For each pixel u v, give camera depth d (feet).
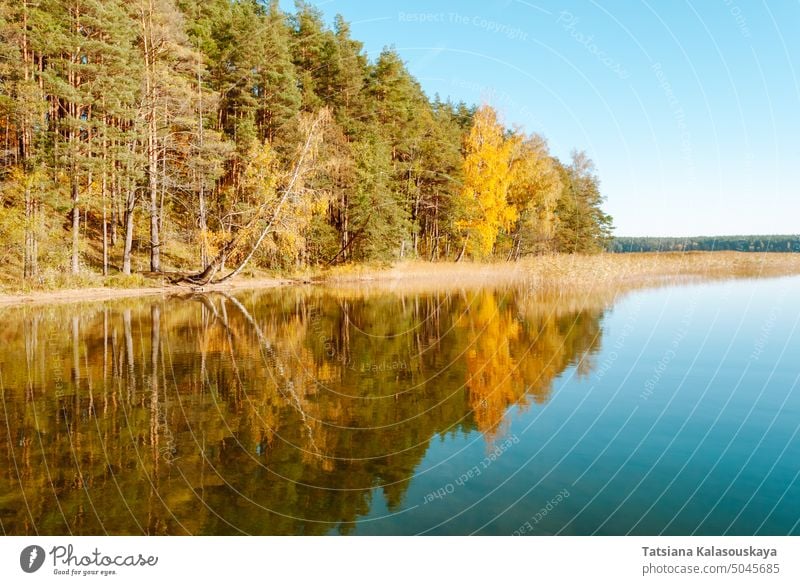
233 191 88.07
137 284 77.36
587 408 23.70
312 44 105.60
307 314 55.11
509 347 37.09
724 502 15.02
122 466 18.07
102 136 74.43
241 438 20.70
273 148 89.30
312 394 26.68
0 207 65.31
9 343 38.65
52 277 68.95
